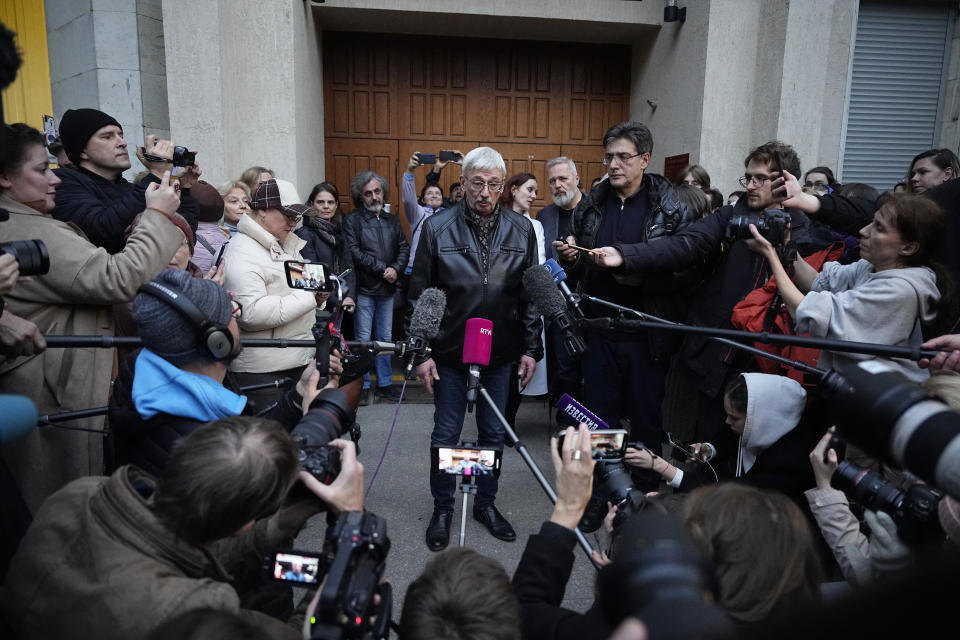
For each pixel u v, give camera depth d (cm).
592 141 699
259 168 417
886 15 593
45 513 117
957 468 54
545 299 259
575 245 296
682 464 355
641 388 303
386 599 106
